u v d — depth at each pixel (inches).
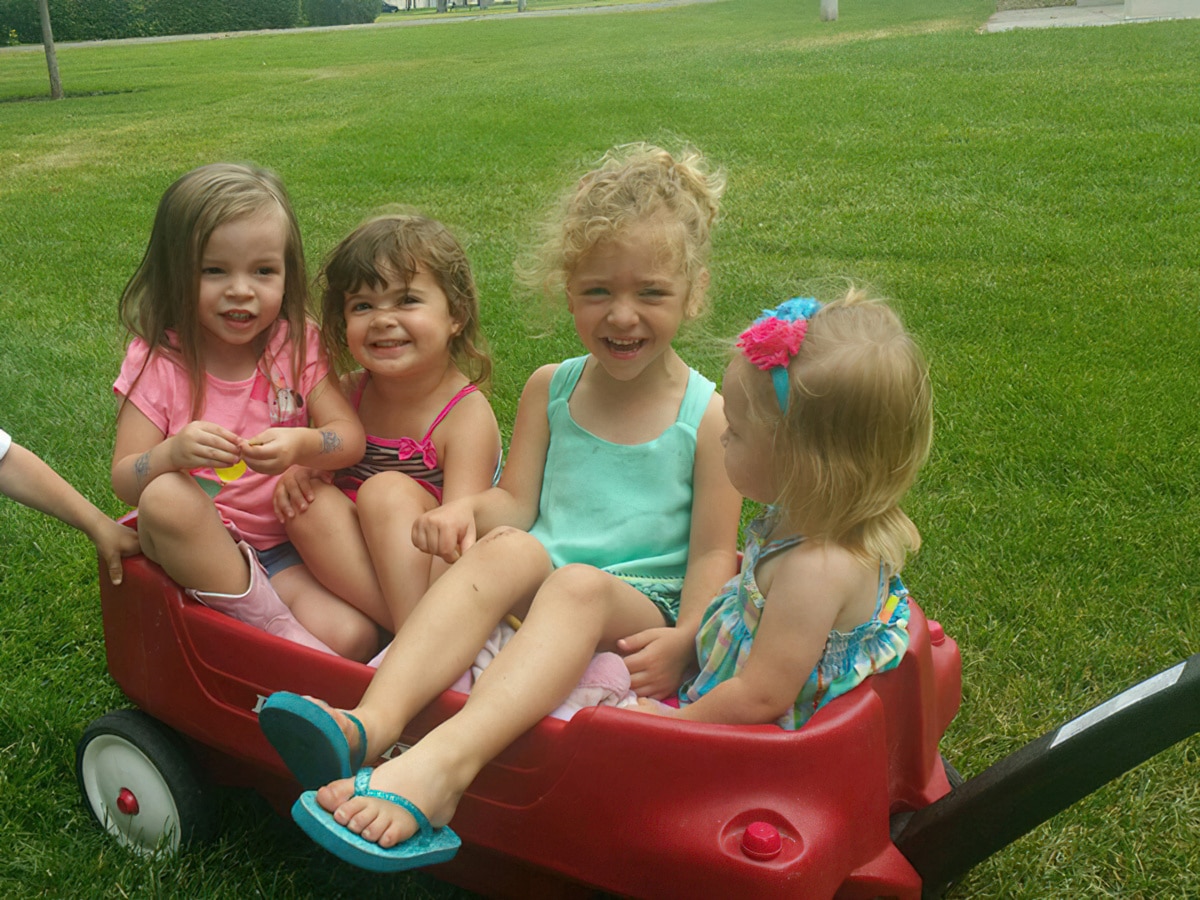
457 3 1780.3
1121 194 270.2
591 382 92.4
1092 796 88.2
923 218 260.5
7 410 163.0
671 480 89.4
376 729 70.0
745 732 64.9
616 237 81.8
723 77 498.9
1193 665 60.5
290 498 92.6
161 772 83.1
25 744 95.7
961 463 141.2
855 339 68.6
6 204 323.3
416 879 82.7
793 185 299.6
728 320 195.3
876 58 524.7
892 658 72.6
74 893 80.4
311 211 292.4
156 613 82.8
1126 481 134.6
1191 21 575.2
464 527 85.5
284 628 86.3
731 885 63.6
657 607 87.2
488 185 313.6
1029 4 780.0
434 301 93.0
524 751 70.2
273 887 79.6
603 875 67.8
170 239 88.4
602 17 1023.6
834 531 70.8
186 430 81.8
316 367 96.0
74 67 783.7
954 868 69.6
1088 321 189.5
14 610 115.2
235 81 652.7
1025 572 117.7
